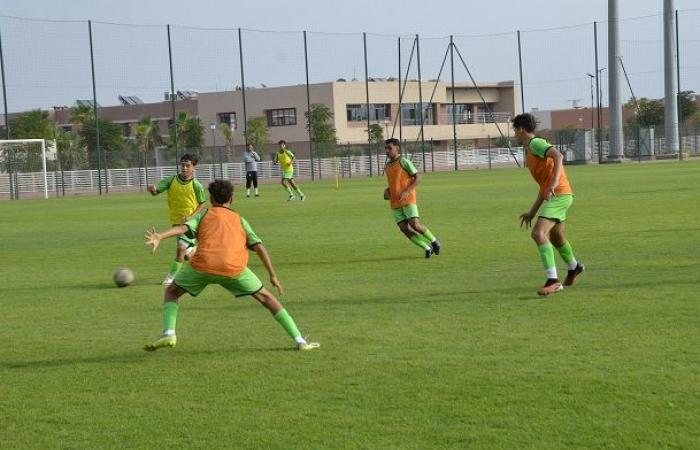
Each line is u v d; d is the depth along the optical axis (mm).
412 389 8602
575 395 8172
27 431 7840
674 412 7594
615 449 6840
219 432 7602
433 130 106375
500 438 7164
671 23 76812
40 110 89125
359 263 18297
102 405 8539
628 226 23031
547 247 13383
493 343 10352
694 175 49062
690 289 13266
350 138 100312
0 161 61125
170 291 10578
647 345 9906
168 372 9695
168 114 111000
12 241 26594
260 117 97938
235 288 10438
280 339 11133
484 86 114688
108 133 87312
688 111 102062
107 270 19031
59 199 55781
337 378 9117
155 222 32688
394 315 12344
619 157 76125
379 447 7074
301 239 23656
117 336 11750
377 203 37625
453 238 22016
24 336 11938
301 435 7430
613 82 75438
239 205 40094
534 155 13664
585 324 11164
